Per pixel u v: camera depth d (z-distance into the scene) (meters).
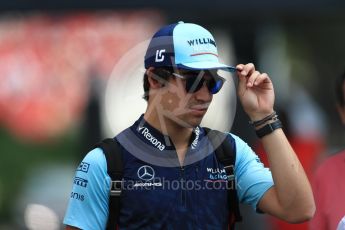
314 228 14.60
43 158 55.09
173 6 22.86
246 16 24.48
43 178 43.50
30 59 35.84
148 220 11.00
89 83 28.16
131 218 11.03
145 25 29.53
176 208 11.04
